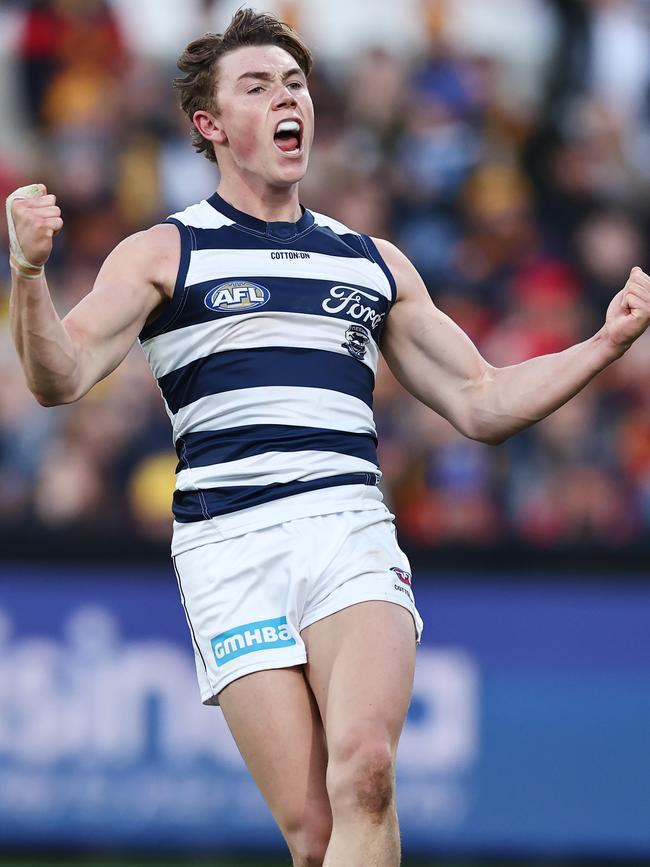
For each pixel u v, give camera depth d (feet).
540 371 41.29
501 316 100.32
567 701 75.46
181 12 114.52
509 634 75.92
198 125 43.21
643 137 112.68
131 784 75.00
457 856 74.54
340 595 38.65
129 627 76.02
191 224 41.55
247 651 38.86
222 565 39.68
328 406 40.37
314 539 39.29
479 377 42.65
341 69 111.75
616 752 75.15
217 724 75.05
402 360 43.75
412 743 75.20
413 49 113.50
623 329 39.86
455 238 104.22
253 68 41.68
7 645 75.97
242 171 42.01
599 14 114.32
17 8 112.27
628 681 75.51
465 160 108.37
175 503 41.57
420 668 75.72
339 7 114.62
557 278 102.63
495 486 87.56
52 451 88.94
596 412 90.94
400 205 105.60
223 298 40.27
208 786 74.79
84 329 38.52
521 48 114.62
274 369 40.11
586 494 87.51
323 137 108.06
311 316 40.57
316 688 38.63
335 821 36.11
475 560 76.33
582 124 111.65
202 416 40.37
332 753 36.37
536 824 74.74
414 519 86.43
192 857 74.69
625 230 106.63
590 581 76.18
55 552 76.48
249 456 39.86
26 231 35.60
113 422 89.66
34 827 74.95
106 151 108.37
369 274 42.11
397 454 88.17
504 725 75.36
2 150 108.78
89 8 113.09
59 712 75.56
